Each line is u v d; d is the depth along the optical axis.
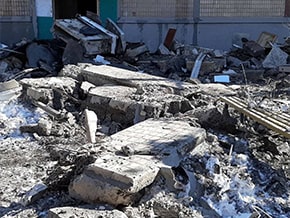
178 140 4.46
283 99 7.43
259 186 4.18
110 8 12.98
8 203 3.92
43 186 4.00
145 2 13.08
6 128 6.11
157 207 3.55
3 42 12.56
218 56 11.08
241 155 4.68
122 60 11.08
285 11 14.24
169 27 13.34
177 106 6.07
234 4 13.73
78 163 4.04
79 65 8.66
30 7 12.57
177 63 10.80
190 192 3.80
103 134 5.79
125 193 3.42
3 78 9.47
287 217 3.70
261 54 11.62
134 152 4.09
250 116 5.19
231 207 3.76
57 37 11.38
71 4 16.58
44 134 5.87
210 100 6.68
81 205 3.52
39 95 6.73
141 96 6.31
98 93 6.57
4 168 4.79
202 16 13.58
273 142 5.21
